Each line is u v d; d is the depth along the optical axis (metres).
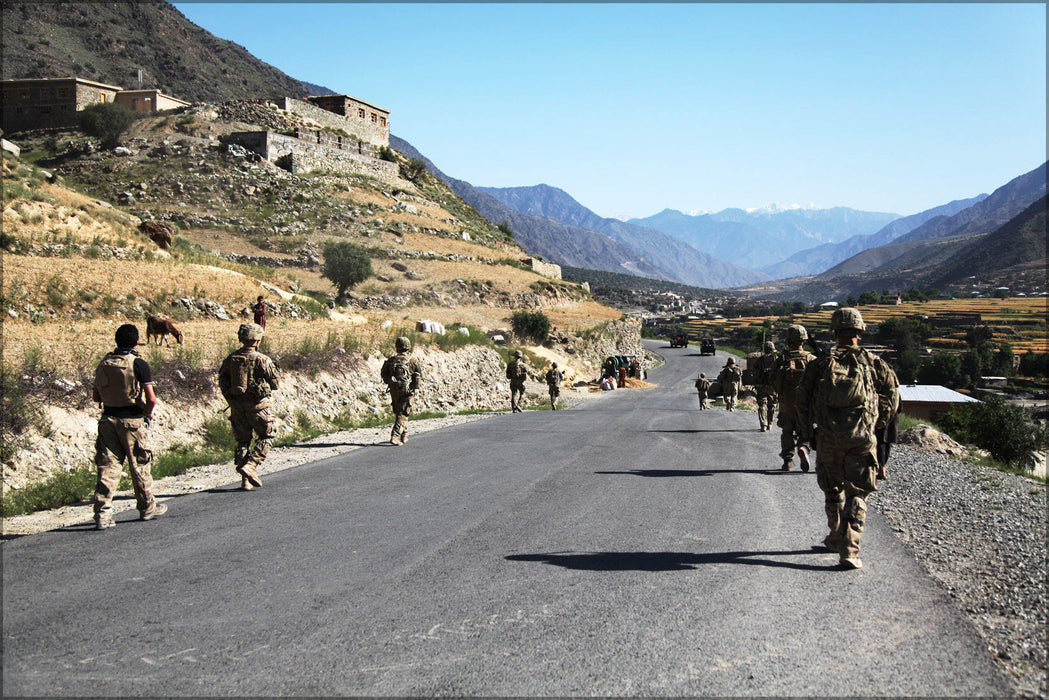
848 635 4.28
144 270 25.44
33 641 4.00
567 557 5.76
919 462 12.12
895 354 116.75
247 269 33.94
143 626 4.23
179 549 5.86
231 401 8.46
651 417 19.55
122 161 70.50
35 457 9.41
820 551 6.07
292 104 88.75
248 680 3.58
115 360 6.70
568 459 11.02
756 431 15.88
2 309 17.92
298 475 9.43
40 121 83.50
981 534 6.95
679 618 4.48
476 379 26.70
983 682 3.71
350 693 3.47
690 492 8.49
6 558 5.59
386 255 64.69
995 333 151.50
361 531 6.52
